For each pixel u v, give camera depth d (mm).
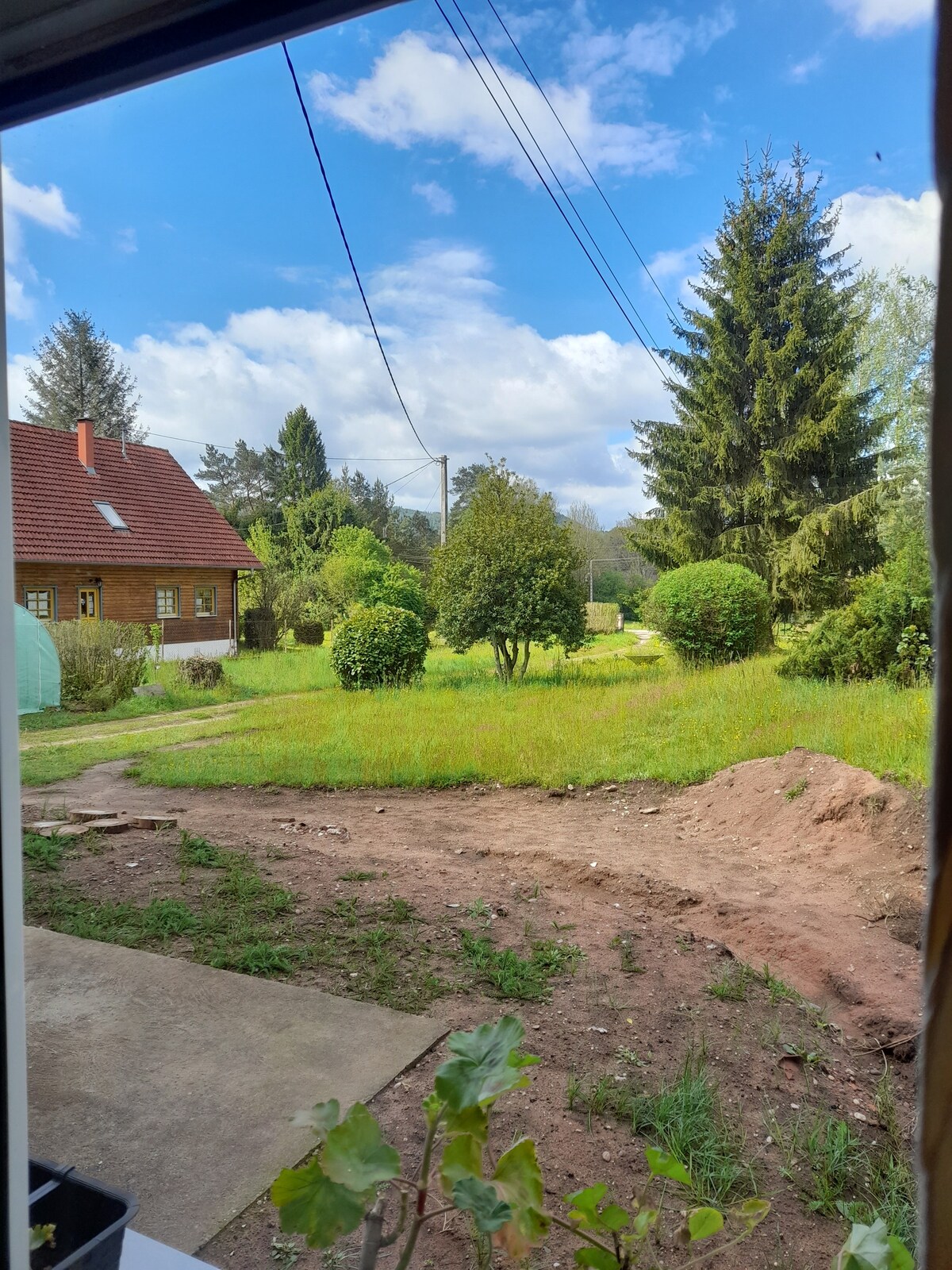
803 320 19172
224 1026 3049
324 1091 2607
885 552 15344
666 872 5434
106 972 3494
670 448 20953
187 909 4277
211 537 26109
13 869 1197
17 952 1207
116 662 16078
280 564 31891
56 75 1439
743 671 11523
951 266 486
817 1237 2150
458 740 9891
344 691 15438
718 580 13211
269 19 1302
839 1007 3729
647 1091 2744
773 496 18797
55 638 15531
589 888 5199
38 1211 1521
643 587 25281
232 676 19219
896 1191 2330
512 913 4449
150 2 1310
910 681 8984
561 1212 2141
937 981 491
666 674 13180
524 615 14625
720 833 6637
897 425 11406
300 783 8789
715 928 4586
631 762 8656
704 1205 2209
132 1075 2711
